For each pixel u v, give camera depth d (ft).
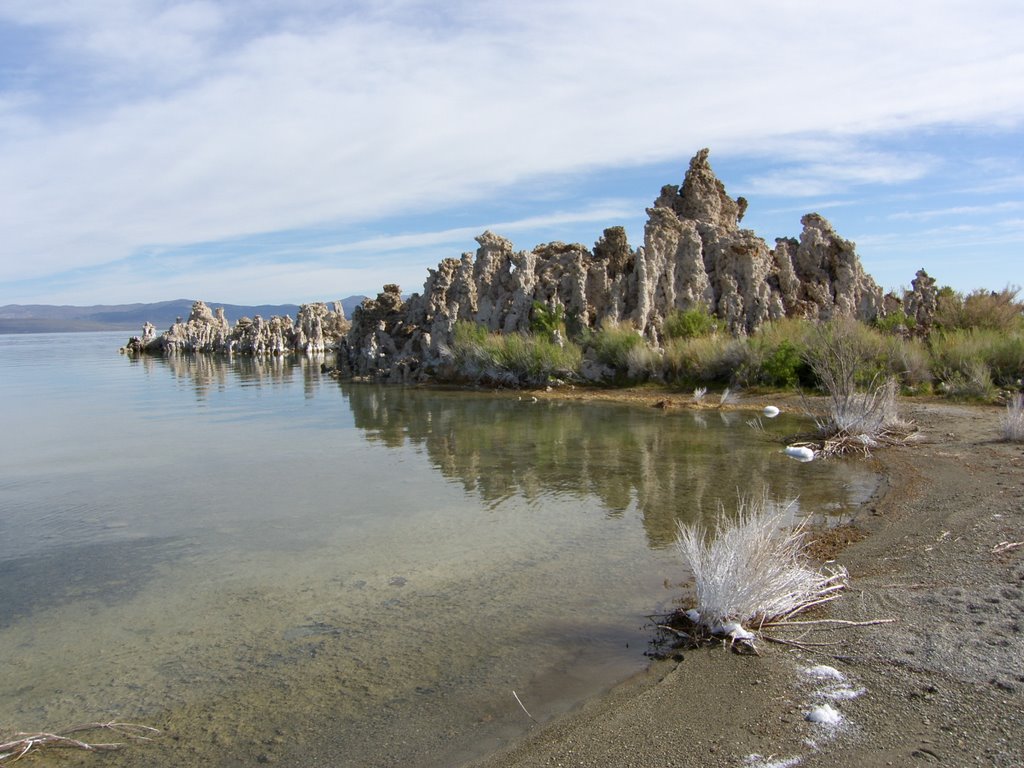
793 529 30.91
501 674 19.75
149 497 41.81
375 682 19.63
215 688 19.72
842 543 29.19
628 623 22.63
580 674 19.54
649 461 46.88
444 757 16.15
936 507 33.14
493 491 40.45
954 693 17.35
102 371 160.15
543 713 17.70
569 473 44.16
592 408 75.87
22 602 26.35
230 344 229.66
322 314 254.27
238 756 16.53
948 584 23.94
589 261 110.83
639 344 91.15
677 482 40.88
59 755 16.85
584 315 103.86
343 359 134.72
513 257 111.14
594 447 52.54
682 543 27.58
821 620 21.84
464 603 24.76
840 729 16.21
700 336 91.81
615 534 31.86
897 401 64.08
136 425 72.23
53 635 23.53
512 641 21.71
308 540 32.65
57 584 28.12
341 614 24.29
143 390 111.24
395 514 36.42
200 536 33.88
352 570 28.53
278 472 47.67
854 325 79.87
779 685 18.30
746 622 21.54
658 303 102.01
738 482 40.40
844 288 104.42
